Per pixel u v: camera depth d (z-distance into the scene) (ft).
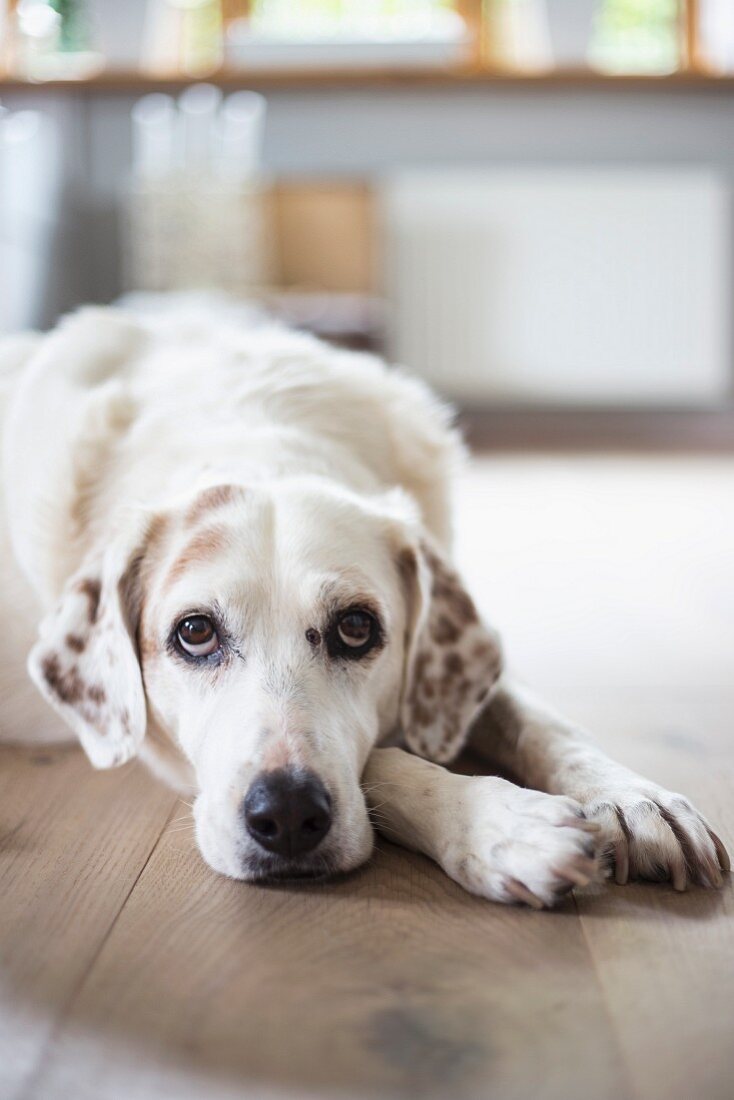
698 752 5.96
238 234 19.35
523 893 4.12
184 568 4.77
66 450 6.02
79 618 5.16
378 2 20.35
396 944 3.94
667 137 20.44
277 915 4.16
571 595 9.97
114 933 4.03
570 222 20.13
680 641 8.43
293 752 4.28
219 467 5.55
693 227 20.12
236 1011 3.51
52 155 18.33
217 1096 3.11
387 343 20.47
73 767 5.92
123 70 20.01
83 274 20.34
